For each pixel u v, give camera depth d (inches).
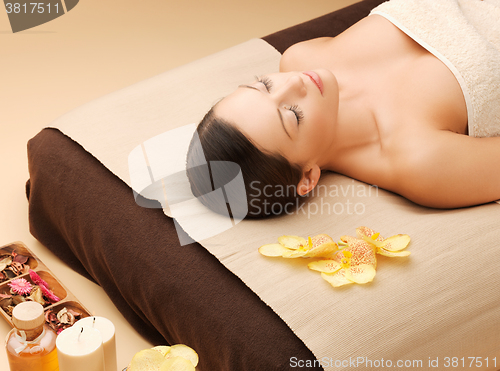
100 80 106.3
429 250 50.5
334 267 48.8
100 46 116.6
